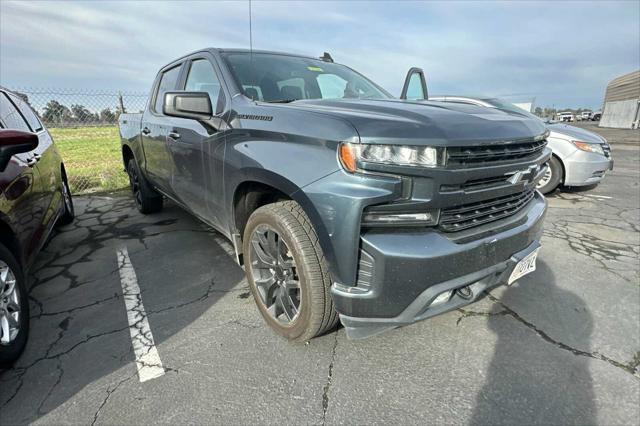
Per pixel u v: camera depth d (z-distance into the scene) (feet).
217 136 8.14
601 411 5.72
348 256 5.53
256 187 7.49
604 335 7.56
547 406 5.81
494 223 6.58
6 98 10.85
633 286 9.59
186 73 10.80
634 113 100.22
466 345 7.23
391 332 7.61
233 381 6.31
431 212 5.67
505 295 9.11
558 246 12.41
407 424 5.50
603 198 19.30
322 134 5.78
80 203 18.60
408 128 5.53
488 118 6.59
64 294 9.35
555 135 18.99
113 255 11.73
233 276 10.15
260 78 9.04
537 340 7.39
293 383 6.26
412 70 12.19
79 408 5.82
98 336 7.61
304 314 6.52
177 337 7.53
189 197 10.37
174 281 9.93
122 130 16.25
